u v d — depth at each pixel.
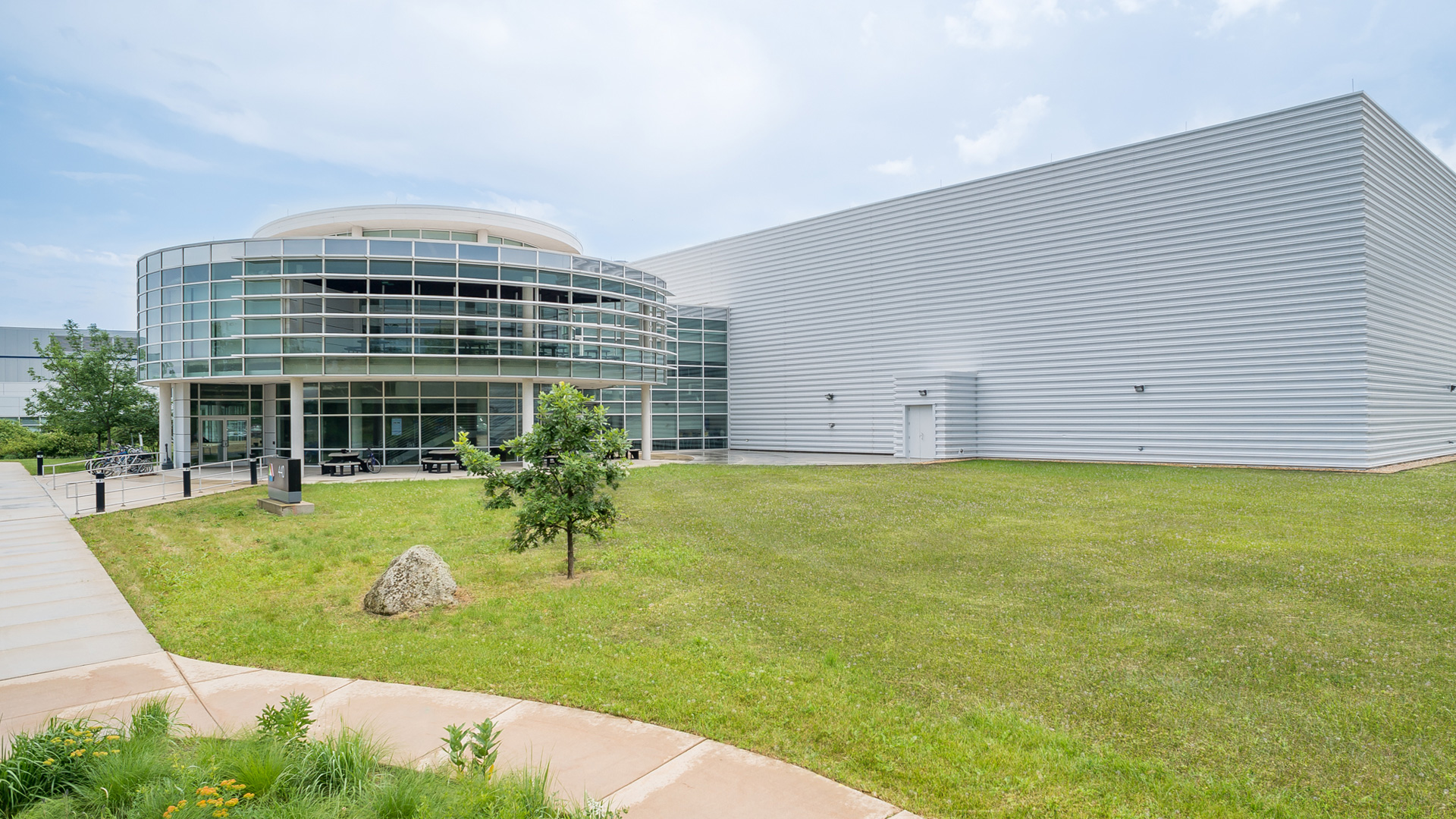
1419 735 6.25
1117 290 30.14
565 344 31.58
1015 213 33.34
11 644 8.66
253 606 10.40
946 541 14.53
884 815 4.98
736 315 46.72
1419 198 28.78
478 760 5.11
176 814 4.47
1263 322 26.53
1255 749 6.07
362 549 14.16
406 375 29.09
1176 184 28.59
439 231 33.97
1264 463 26.45
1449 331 31.69
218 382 32.59
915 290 37.06
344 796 4.89
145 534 15.54
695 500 20.62
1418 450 28.50
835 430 40.91
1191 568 11.92
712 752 5.89
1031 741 6.12
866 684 7.36
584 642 8.74
